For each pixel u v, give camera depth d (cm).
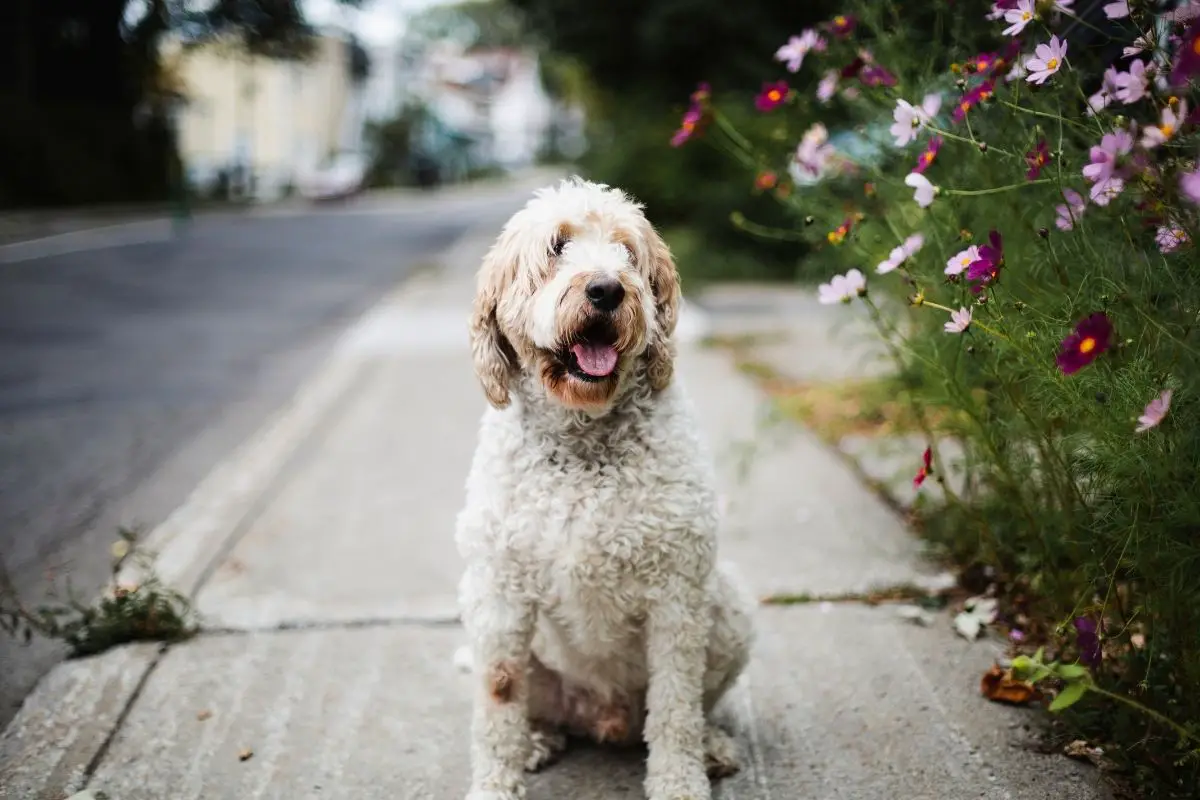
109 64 2691
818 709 317
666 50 1548
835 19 390
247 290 1329
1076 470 279
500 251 286
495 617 269
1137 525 243
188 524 480
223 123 4444
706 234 1551
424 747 300
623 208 293
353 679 338
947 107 360
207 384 789
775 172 453
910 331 406
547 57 1984
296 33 2088
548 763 297
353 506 504
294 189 4172
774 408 576
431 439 627
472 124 9194
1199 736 237
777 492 506
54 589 414
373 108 6184
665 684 270
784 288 1405
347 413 693
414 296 1252
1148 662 256
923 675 332
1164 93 236
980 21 393
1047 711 306
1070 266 282
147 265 1538
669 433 268
